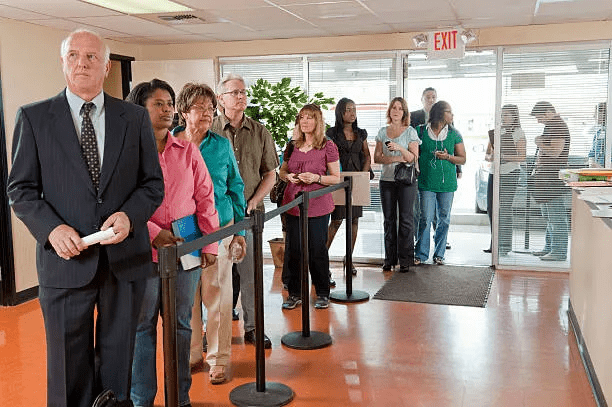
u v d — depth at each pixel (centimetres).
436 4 506
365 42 672
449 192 655
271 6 504
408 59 681
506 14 556
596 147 617
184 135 346
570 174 428
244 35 662
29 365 397
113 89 734
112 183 229
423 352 406
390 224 634
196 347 379
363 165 593
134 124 236
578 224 442
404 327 458
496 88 637
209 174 325
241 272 413
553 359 393
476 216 923
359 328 456
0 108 534
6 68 540
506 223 647
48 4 481
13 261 551
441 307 509
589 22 604
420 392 344
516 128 634
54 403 237
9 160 544
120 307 238
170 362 238
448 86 704
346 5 505
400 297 539
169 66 699
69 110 227
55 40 597
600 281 333
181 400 312
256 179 410
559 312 494
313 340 422
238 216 364
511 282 593
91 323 238
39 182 228
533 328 455
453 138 645
